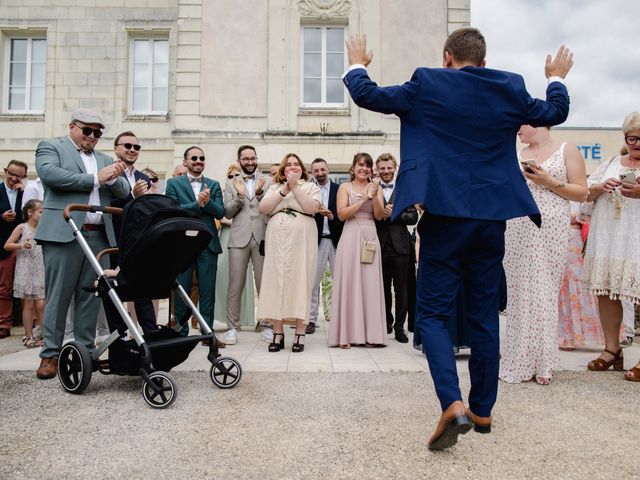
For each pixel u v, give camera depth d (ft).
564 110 8.91
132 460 8.06
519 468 7.79
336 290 18.11
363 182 18.94
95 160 14.49
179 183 18.17
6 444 8.71
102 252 12.46
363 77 8.37
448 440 7.86
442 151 8.15
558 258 13.25
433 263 8.36
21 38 46.24
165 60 46.26
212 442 8.79
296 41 40.29
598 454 8.32
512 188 8.32
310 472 7.64
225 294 22.57
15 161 22.62
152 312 14.44
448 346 8.07
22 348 18.67
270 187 17.69
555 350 13.06
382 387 12.23
